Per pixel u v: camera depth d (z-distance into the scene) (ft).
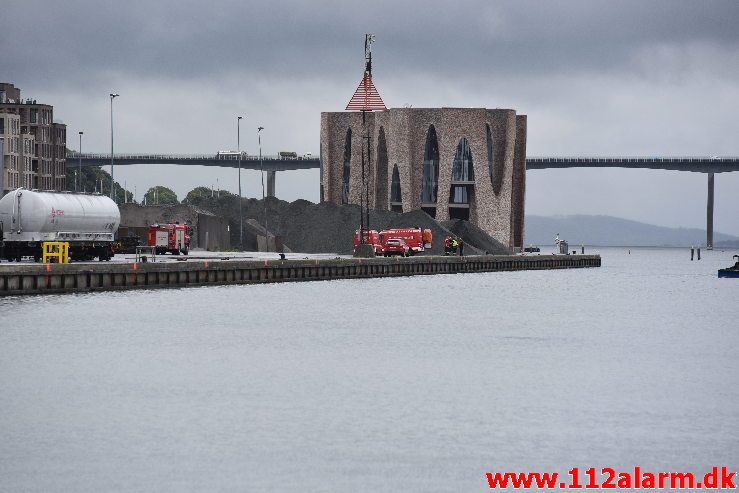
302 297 650.43
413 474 235.20
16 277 558.56
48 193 650.02
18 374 345.92
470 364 380.99
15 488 224.33
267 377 344.90
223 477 231.71
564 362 390.63
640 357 408.67
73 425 273.95
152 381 334.65
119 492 222.28
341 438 262.88
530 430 272.92
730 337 482.28
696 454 252.62
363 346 425.28
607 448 257.14
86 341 422.82
